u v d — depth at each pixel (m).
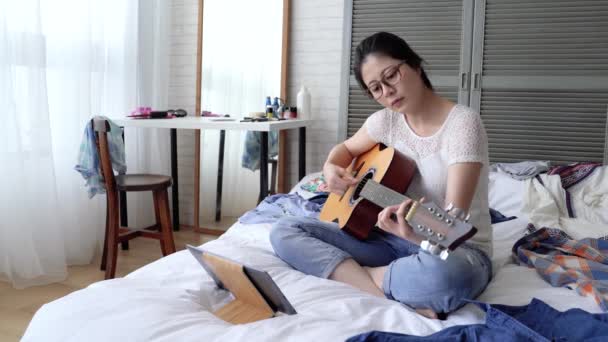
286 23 3.39
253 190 3.55
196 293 1.33
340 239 1.59
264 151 3.18
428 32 3.09
